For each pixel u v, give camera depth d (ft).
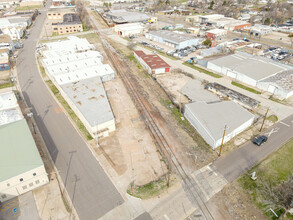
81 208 112.47
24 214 109.60
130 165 136.87
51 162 139.13
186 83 237.86
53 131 165.58
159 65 261.03
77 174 130.93
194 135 163.22
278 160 141.49
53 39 373.61
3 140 135.33
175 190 121.49
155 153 146.20
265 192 120.06
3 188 111.65
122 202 115.14
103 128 158.10
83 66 248.11
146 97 210.38
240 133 164.66
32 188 121.90
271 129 169.37
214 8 650.43
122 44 357.82
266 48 343.05
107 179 127.85
